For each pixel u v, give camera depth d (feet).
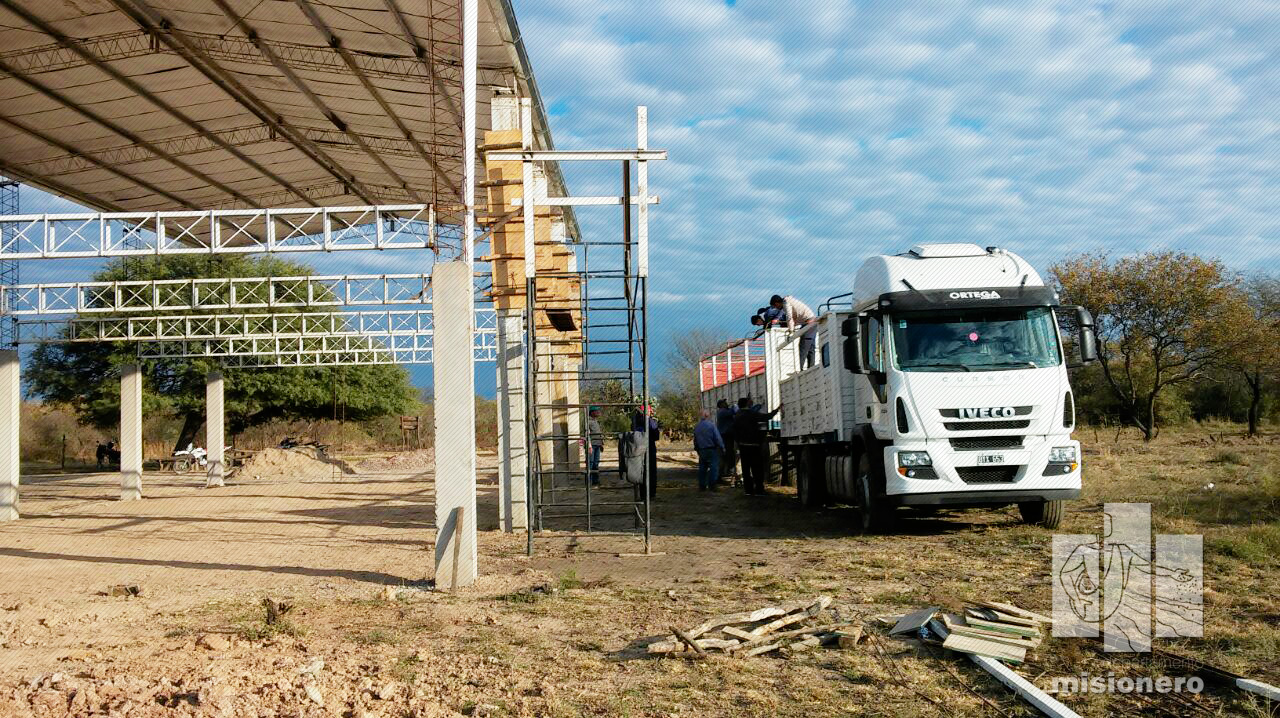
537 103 67.46
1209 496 45.73
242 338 97.86
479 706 18.04
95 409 149.69
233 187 91.35
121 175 83.71
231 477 112.88
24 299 75.56
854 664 20.75
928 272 41.88
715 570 34.50
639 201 39.63
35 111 68.90
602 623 25.75
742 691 18.98
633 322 43.98
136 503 76.38
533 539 45.21
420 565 38.29
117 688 18.58
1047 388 39.50
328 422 186.60
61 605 30.40
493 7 53.62
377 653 22.54
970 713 17.49
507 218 58.85
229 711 17.25
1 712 17.26
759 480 66.74
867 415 44.06
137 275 132.05
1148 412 101.91
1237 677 18.65
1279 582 27.68
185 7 57.41
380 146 82.58
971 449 39.29
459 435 33.17
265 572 37.50
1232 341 97.60
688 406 195.00
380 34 59.62
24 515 66.90
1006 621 22.58
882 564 33.76
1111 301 100.53
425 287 83.61
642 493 65.10
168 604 30.40
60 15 57.47
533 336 41.14
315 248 48.49
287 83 68.44
